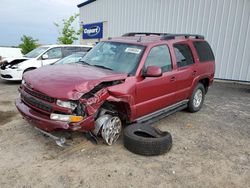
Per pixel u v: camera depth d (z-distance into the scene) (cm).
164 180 346
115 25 1836
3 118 554
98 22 2011
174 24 1427
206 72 675
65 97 356
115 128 439
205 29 1302
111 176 347
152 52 488
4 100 720
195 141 485
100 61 495
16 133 471
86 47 1178
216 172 376
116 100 407
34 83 395
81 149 418
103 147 429
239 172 380
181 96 589
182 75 568
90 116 375
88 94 376
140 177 349
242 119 647
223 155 433
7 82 1044
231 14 1207
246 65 1199
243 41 1191
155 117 524
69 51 1120
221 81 1290
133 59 466
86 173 351
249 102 848
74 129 362
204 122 604
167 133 445
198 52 648
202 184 343
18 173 343
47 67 464
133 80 437
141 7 1602
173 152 432
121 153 414
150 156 411
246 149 464
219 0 1232
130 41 514
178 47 571
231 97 918
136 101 449
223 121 620
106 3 1895
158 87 496
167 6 1446
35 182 326
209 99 869
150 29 1567
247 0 1151
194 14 1331
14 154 393
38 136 459
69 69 441
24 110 404
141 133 452
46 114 379
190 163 397
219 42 1265
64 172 351
